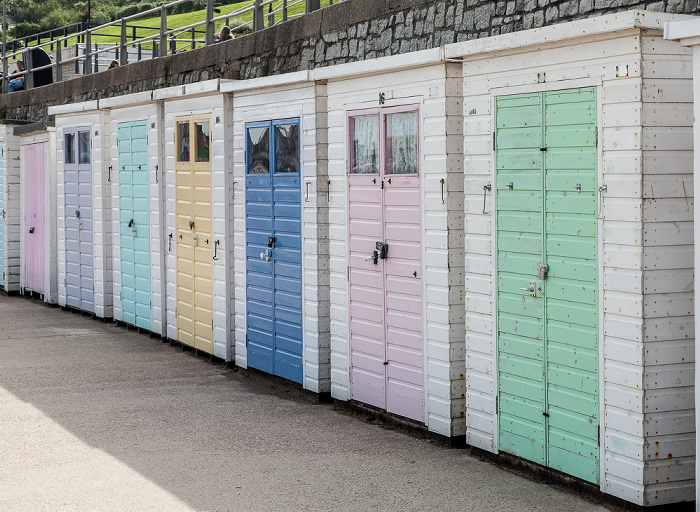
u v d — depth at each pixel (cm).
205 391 965
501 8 768
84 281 1544
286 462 698
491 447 688
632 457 558
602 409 580
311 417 845
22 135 1789
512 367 659
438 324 737
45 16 5428
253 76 1147
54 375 1044
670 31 507
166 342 1287
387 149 794
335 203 873
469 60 685
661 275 551
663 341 553
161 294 1280
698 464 514
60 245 1631
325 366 912
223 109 1081
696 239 507
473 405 704
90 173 1498
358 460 701
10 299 1788
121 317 1423
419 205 752
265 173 997
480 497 608
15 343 1267
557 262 612
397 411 798
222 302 1103
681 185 555
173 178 1225
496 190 665
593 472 591
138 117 1321
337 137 867
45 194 1677
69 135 1572
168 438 771
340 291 870
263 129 998
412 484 639
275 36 1095
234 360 1105
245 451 730
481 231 683
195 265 1172
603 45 567
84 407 886
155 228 1288
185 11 5066
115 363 1124
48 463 699
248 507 596
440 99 721
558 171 608
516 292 651
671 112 551
